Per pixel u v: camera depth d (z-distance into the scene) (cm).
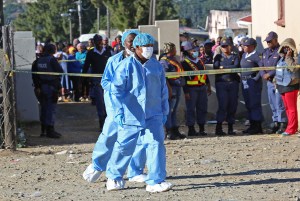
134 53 1947
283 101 3052
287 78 2981
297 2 3206
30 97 3772
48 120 3353
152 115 1942
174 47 3083
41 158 2659
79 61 5147
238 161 2425
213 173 2222
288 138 2938
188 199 1855
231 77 3262
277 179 2089
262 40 3781
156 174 1953
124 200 1878
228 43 3228
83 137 3394
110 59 1984
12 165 2531
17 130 3005
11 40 2791
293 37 3266
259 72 3209
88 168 2130
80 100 5200
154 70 1941
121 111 1945
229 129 3306
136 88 1928
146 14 11244
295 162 2367
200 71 3055
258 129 3259
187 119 3272
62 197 1958
